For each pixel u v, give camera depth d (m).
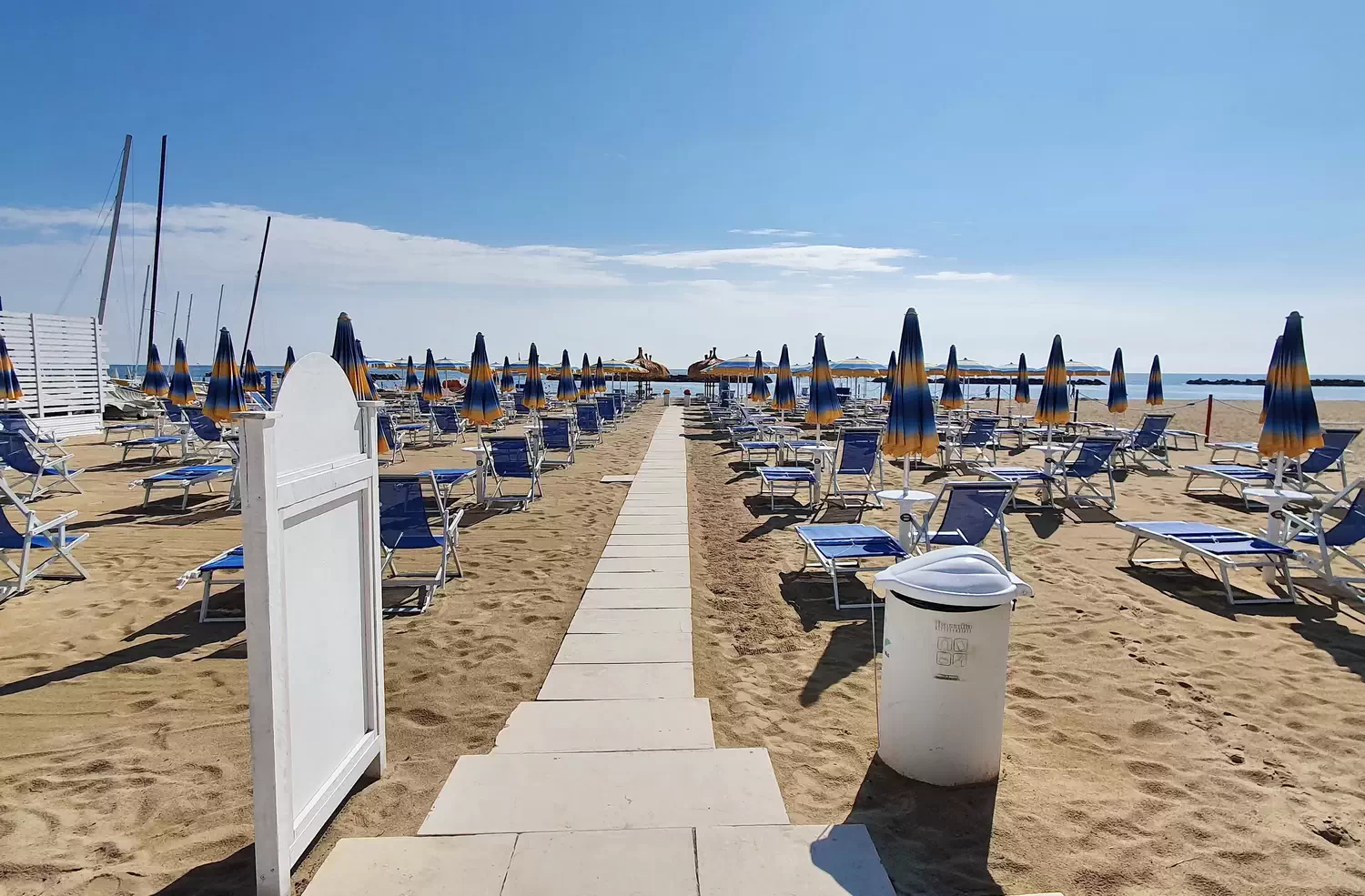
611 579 5.42
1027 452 13.48
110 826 2.47
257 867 2.02
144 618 4.55
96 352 17.14
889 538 5.38
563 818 2.44
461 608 4.80
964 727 2.66
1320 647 4.18
